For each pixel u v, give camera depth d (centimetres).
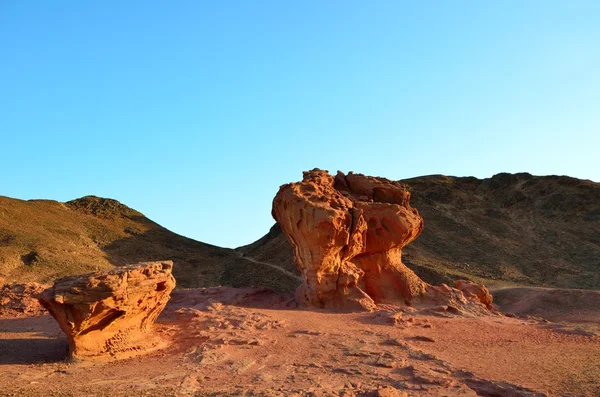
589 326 3152
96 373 1806
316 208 3369
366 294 3369
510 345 2461
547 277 6912
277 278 6962
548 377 1856
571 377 1852
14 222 7956
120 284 2005
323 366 1938
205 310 2889
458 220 9069
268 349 2203
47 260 6675
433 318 3120
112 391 1551
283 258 7956
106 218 10169
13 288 3375
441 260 7294
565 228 8731
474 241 8206
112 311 2041
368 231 3650
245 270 7806
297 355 2116
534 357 2203
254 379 1741
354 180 4103
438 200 10031
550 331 2853
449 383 1719
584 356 2239
